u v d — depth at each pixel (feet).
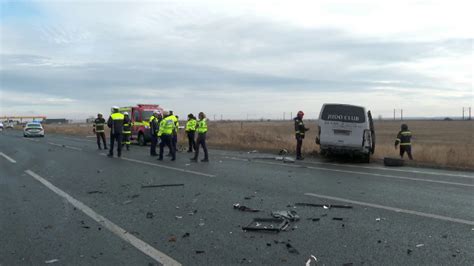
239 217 23.47
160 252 17.58
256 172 42.96
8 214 24.43
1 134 172.55
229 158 59.21
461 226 21.43
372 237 19.53
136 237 19.74
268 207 25.96
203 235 20.01
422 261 16.30
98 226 21.72
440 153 54.54
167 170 44.60
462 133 185.57
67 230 20.99
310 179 38.04
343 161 55.42
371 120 54.13
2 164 51.37
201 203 27.27
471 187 33.76
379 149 67.36
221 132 107.86
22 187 33.86
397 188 33.19
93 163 52.06
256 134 98.32
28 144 95.40
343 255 17.03
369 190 32.17
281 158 57.36
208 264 16.14
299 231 20.63
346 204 26.86
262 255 17.11
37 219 23.22
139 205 26.73
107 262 16.46
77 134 170.60
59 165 49.90
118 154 61.21
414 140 132.26
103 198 29.07
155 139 63.62
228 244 18.60
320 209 25.44
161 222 22.44
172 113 56.54
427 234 19.99
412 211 24.79
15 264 16.34
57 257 17.07
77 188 33.24
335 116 54.08
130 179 38.01
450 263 16.08
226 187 33.53
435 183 35.88
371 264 16.01
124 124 76.18
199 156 62.64
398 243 18.60
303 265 15.97
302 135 57.31
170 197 29.35
